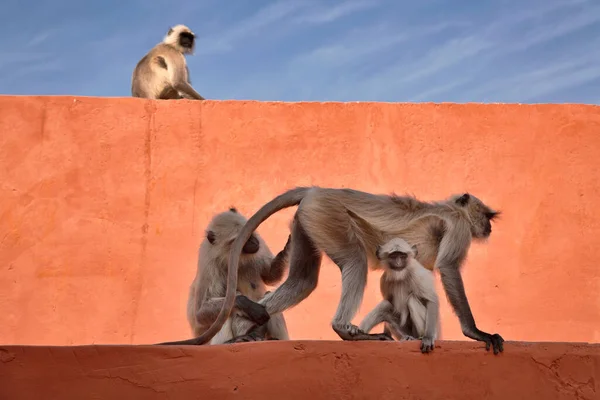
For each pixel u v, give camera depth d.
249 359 6.46
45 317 10.74
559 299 10.97
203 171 11.39
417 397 6.51
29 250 10.98
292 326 10.75
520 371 6.65
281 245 11.14
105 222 11.15
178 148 11.45
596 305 10.97
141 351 6.42
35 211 11.13
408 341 6.64
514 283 10.99
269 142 11.51
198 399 6.37
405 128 11.58
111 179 11.30
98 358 6.39
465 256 7.70
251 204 11.28
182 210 11.24
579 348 6.75
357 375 6.51
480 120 11.60
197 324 8.28
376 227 7.61
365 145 11.51
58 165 11.30
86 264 10.97
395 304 7.47
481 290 10.94
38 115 11.48
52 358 6.36
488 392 6.59
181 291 10.94
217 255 8.31
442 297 10.81
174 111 11.58
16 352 6.34
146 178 11.33
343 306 7.33
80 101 11.55
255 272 8.49
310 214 7.57
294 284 7.70
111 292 10.88
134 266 11.00
